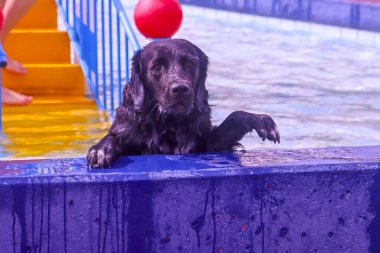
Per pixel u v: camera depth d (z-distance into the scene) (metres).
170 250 3.73
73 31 8.18
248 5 16.77
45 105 7.24
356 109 7.14
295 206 3.80
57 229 3.60
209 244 3.75
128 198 3.63
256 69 9.54
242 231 3.77
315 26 14.93
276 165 3.76
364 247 3.91
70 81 7.78
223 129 4.30
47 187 3.55
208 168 3.71
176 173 3.65
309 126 6.36
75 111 6.98
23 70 7.56
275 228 3.80
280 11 16.00
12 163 3.82
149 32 5.55
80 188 3.58
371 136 6.00
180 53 4.32
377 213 3.88
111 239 3.66
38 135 5.99
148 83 4.32
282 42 12.62
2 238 3.56
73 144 5.69
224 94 7.78
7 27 7.15
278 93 7.91
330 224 3.85
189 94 4.13
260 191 3.75
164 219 3.69
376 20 13.66
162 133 4.31
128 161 3.86
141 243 3.69
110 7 6.88
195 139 4.35
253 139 5.92
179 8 5.54
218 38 12.95
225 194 3.72
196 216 3.71
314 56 10.98
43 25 8.48
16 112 6.90
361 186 3.84
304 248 3.85
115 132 4.25
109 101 7.47
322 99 7.63
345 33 13.97
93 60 7.43
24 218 3.56
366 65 10.14
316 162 3.81
